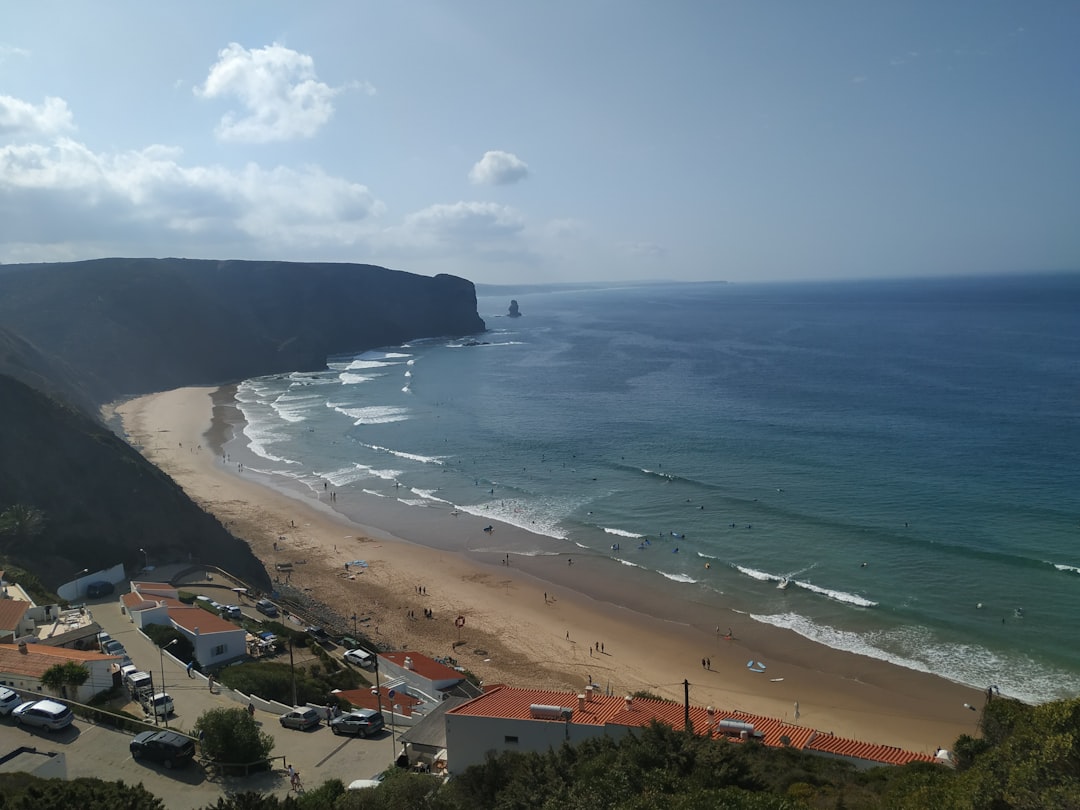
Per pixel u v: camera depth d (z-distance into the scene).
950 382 132.00
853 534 66.44
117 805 19.11
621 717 28.56
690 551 65.69
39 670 30.75
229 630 40.06
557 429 112.19
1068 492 74.00
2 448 57.44
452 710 29.27
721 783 21.25
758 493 78.69
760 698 44.03
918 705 42.50
